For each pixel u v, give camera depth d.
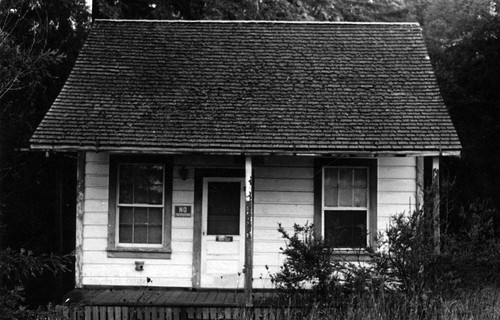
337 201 13.92
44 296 16.55
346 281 10.95
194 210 13.91
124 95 13.94
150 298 12.73
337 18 25.45
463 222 15.07
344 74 14.64
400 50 15.30
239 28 16.08
